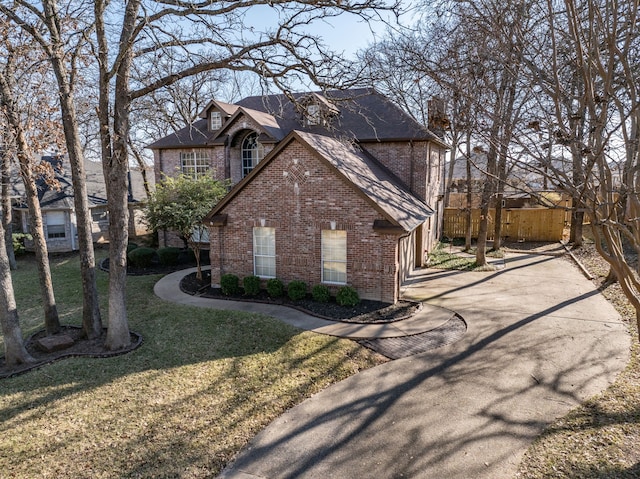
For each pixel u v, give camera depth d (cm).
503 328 1254
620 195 657
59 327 1255
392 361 1055
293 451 722
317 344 1140
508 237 2858
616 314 1343
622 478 618
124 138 1075
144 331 1258
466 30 1291
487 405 845
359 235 1456
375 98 2225
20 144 1172
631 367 974
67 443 746
